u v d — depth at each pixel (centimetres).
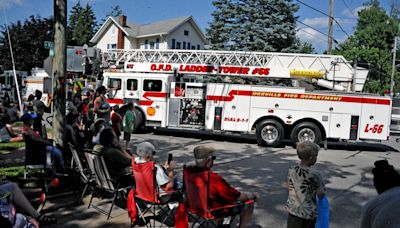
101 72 1567
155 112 1486
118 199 599
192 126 1441
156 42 3762
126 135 1058
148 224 501
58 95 664
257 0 2680
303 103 1324
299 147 366
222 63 1552
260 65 1512
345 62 1445
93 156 536
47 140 694
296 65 1485
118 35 3966
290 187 368
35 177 670
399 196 247
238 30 2709
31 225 378
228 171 885
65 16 659
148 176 471
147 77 1489
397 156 1255
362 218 271
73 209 548
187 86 1433
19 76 2877
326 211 358
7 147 1002
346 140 1324
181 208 431
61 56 661
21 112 1498
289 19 2714
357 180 846
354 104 1297
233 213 426
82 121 1178
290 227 366
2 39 4075
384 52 5256
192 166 429
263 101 1352
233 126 1384
